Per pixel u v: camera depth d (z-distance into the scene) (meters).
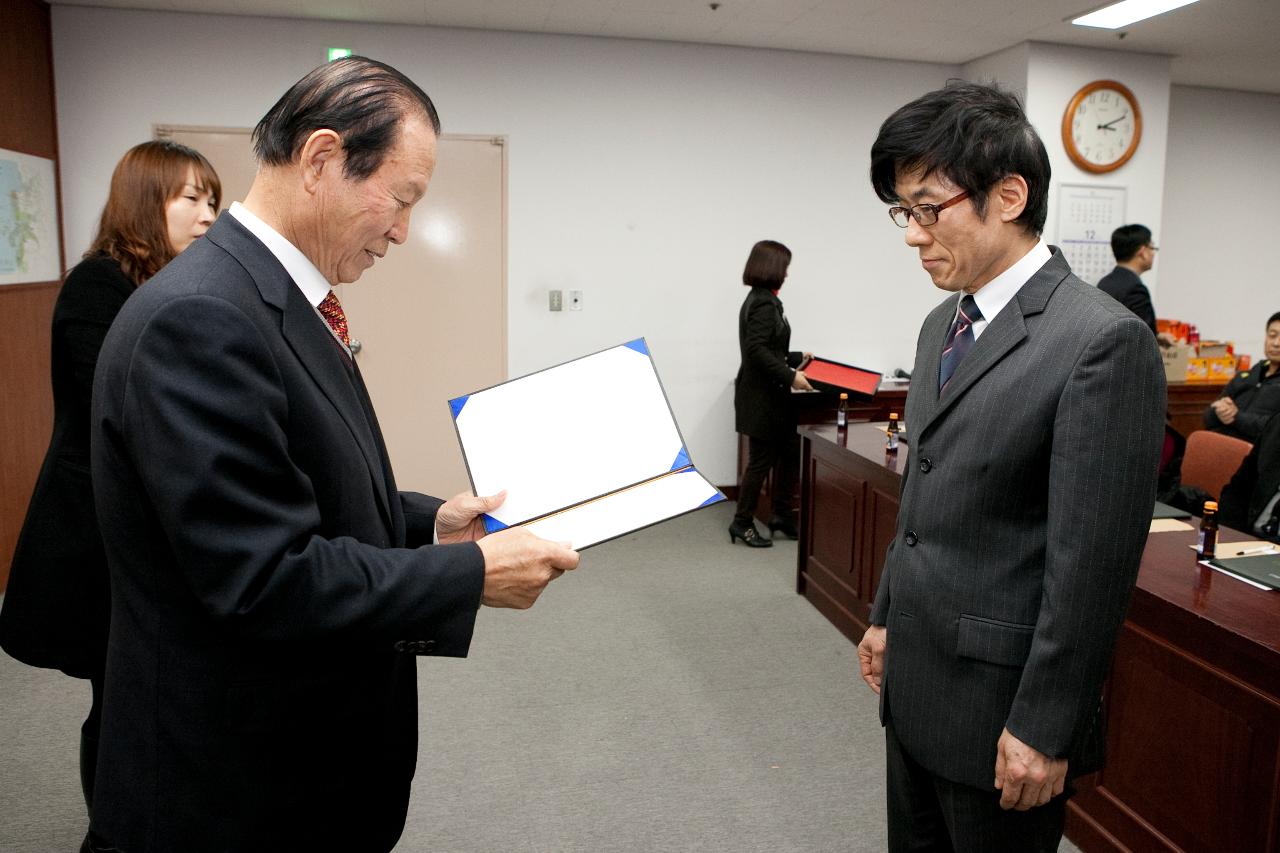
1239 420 3.58
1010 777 1.02
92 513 1.45
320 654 0.90
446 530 1.10
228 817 0.87
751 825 2.01
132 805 0.87
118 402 0.81
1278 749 1.46
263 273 0.86
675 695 2.64
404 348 4.52
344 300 4.42
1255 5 3.79
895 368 5.14
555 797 2.10
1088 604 0.98
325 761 0.93
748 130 4.74
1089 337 0.99
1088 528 0.97
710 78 4.66
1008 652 1.07
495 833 1.96
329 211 0.89
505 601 0.95
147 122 4.11
